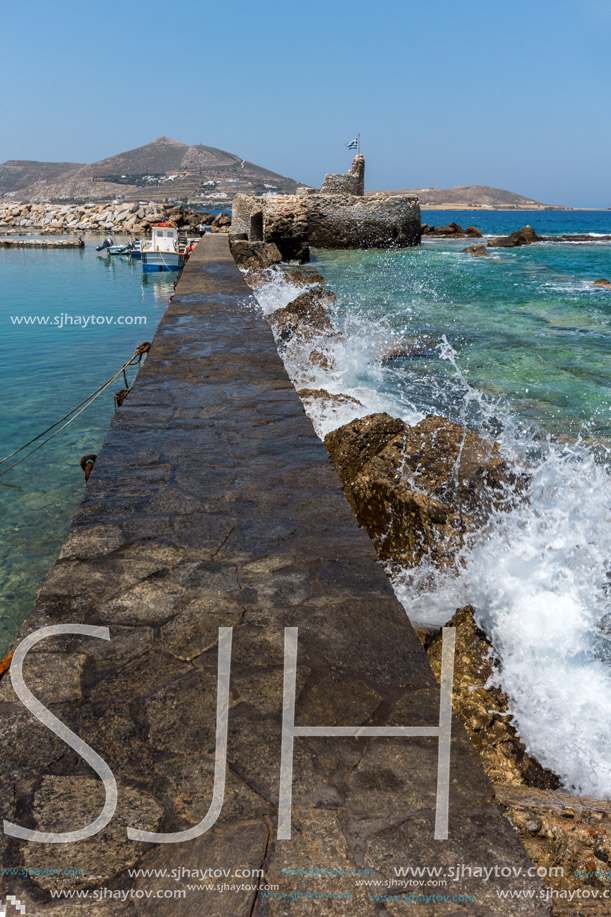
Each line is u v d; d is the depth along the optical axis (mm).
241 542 3123
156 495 3641
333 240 37156
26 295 26359
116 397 6988
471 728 2957
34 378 13523
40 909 1407
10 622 5312
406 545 4117
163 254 33531
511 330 14945
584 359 12242
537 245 46281
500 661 3336
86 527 3240
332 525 3324
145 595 2650
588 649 3432
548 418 8742
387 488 4238
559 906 1775
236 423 4957
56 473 8547
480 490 4492
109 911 1402
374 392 9805
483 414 8805
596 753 2865
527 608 3668
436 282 23328
